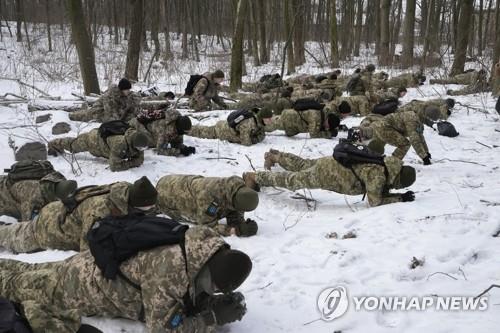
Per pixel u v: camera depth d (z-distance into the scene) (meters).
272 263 4.42
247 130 8.98
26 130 9.33
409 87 16.28
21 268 3.73
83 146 7.69
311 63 26.69
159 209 5.32
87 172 7.29
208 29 36.06
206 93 11.75
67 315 2.69
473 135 9.91
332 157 5.86
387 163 5.62
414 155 8.56
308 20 35.44
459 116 11.72
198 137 9.71
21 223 4.88
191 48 28.58
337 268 4.26
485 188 6.39
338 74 17.47
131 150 7.33
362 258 4.43
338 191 5.84
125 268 3.10
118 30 31.97
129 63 16.00
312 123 9.43
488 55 23.72
